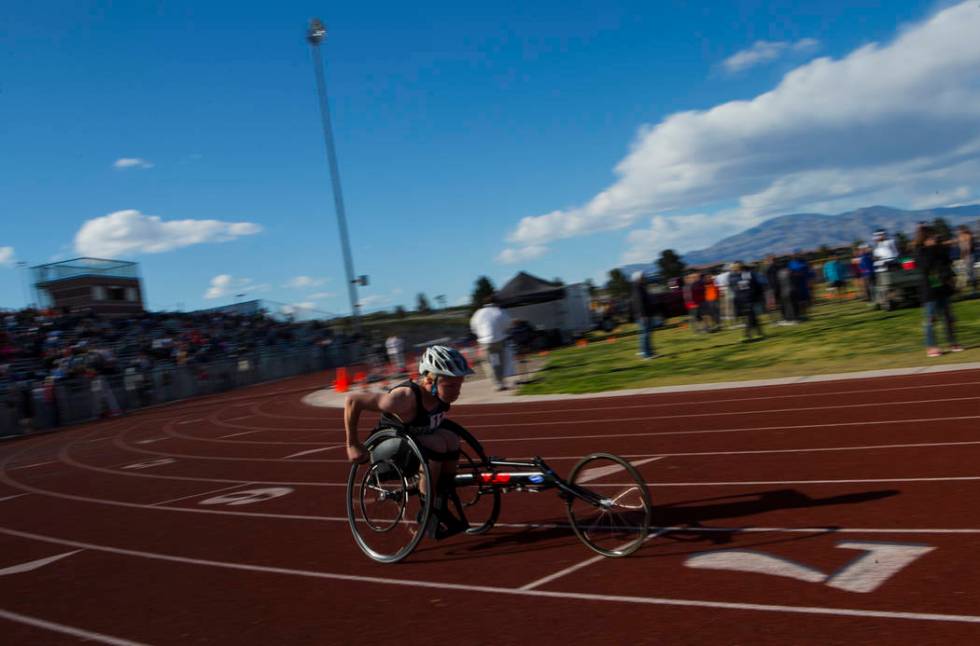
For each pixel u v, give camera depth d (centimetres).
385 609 491
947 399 975
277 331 5206
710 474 754
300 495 905
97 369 3347
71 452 1783
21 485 1280
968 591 402
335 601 517
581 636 410
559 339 3028
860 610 395
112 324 4538
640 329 1989
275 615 502
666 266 5681
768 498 640
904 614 384
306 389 3228
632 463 852
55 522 905
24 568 694
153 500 984
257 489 980
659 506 655
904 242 2798
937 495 587
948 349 1387
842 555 481
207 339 4597
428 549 616
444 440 590
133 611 541
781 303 2348
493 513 616
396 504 643
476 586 513
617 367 1931
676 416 1143
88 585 618
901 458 719
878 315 2169
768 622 395
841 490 636
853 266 3108
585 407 1380
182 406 3166
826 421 945
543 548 581
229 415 2331
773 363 1580
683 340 2425
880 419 912
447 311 7781
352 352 5372
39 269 5238
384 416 609
